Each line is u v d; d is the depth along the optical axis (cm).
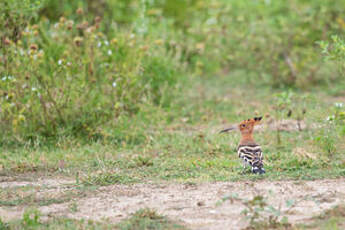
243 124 1143
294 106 1619
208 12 2541
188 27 2519
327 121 1294
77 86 1459
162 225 836
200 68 2233
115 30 1900
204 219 859
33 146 1398
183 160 1270
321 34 2125
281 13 2306
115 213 902
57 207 941
